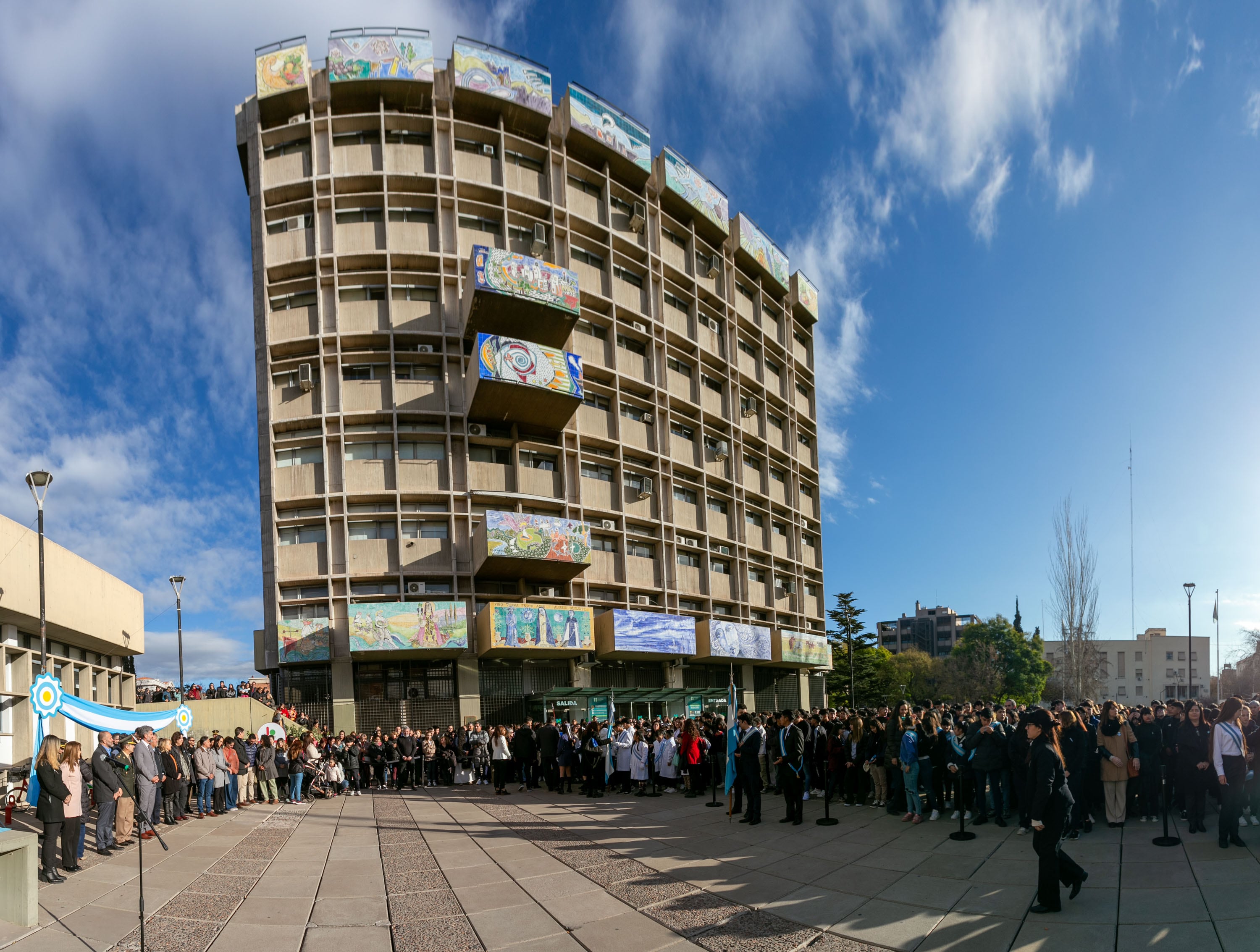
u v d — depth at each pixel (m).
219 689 32.50
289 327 33.03
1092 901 8.63
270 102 34.28
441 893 10.52
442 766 26.27
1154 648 110.38
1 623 21.88
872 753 15.88
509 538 30.67
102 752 13.28
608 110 40.53
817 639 49.22
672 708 38.56
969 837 12.08
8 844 8.95
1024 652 87.88
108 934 8.83
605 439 37.53
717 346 46.78
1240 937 7.35
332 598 30.50
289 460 32.44
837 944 7.91
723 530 43.94
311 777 22.12
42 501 19.06
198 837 14.79
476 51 36.38
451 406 33.31
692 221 46.25
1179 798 13.35
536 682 33.66
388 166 34.72
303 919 9.48
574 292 33.66
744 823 14.81
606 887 10.44
